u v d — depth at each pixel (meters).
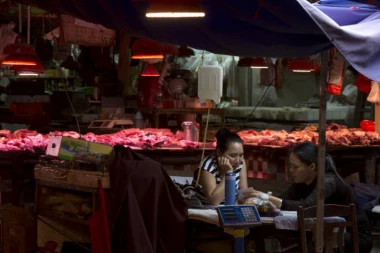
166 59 10.75
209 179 5.02
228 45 4.58
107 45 8.59
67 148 4.84
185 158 7.16
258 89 14.62
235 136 5.11
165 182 4.46
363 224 5.00
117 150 4.64
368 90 9.12
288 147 7.04
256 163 7.46
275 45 4.39
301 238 4.25
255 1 3.89
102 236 4.36
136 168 4.38
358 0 4.95
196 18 4.39
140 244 4.25
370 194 6.05
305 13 3.72
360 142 7.71
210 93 5.67
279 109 13.02
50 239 5.05
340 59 8.38
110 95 12.73
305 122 12.46
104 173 4.48
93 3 4.78
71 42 8.31
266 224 4.37
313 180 4.87
